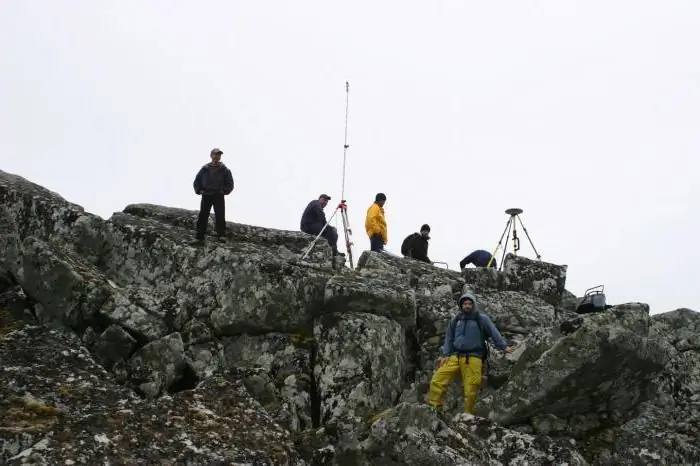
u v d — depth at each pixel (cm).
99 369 1373
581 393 1566
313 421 1614
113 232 1923
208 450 1200
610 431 1573
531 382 1551
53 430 1155
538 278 2223
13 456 1104
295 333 1755
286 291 1758
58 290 1602
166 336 1550
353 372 1645
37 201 1958
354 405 1606
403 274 2088
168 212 2197
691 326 1862
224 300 1767
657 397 1678
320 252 2156
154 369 1512
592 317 1568
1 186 1992
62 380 1313
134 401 1291
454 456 1253
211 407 1322
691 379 1752
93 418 1201
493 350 1702
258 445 1254
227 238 2106
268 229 2214
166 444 1189
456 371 1572
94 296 1591
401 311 1773
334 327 1705
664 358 1611
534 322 1889
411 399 1664
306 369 1673
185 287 1812
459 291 2061
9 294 1631
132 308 1595
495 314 1892
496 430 1430
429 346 1802
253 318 1745
